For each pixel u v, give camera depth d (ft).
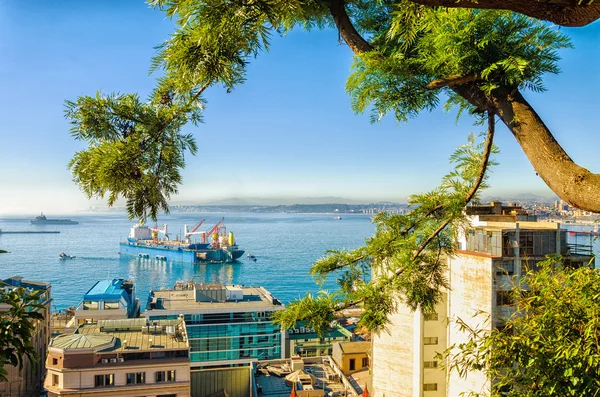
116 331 202.69
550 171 15.52
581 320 27.35
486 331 31.83
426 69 20.48
